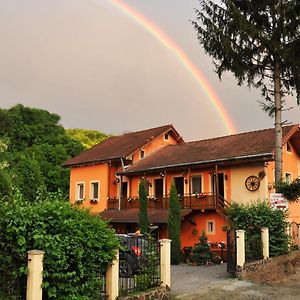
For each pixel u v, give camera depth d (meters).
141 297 8.99
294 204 23.77
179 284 12.73
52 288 6.96
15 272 6.71
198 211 24.16
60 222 7.30
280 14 17.30
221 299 10.79
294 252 16.58
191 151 28.06
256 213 15.36
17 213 6.95
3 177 10.66
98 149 34.97
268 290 12.10
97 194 31.38
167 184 27.03
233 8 17.36
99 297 8.05
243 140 26.25
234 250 13.95
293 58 17.55
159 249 10.22
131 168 29.22
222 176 24.69
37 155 38.69
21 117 44.16
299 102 18.72
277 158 18.11
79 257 7.31
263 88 18.86
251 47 18.08
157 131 33.00
